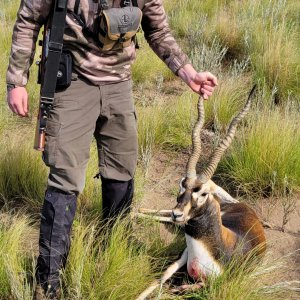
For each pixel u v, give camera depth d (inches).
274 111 249.4
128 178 160.6
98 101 142.3
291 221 199.6
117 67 141.6
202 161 238.2
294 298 157.2
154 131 251.3
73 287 148.2
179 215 140.4
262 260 165.8
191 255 152.3
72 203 146.4
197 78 151.8
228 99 275.4
